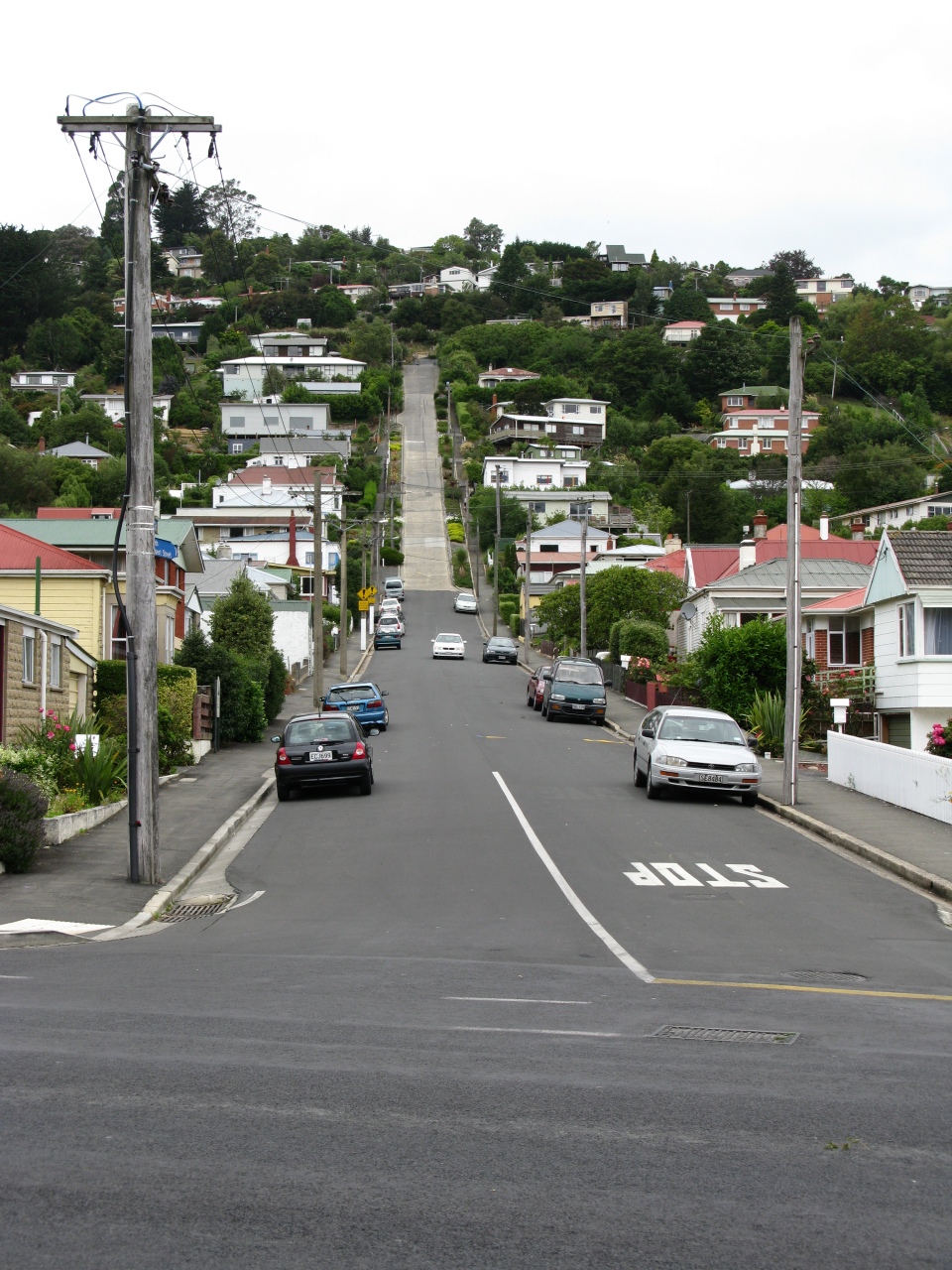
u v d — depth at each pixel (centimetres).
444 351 19362
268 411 14475
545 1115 677
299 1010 943
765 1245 514
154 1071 755
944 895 1650
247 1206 546
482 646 8106
